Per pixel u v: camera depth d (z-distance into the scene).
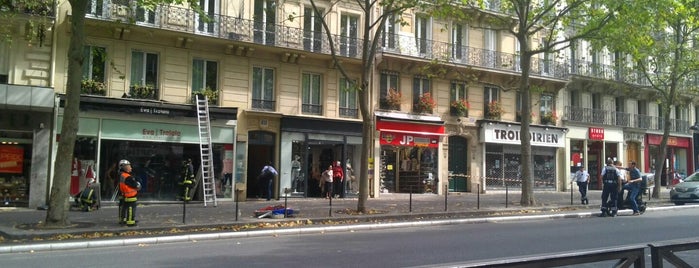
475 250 9.91
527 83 19.98
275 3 22.48
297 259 9.08
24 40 18.03
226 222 13.81
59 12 18.69
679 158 36.44
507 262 3.74
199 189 20.67
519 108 28.72
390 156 26.19
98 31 19.16
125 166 13.23
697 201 21.77
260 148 22.48
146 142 19.89
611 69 31.34
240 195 21.25
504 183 27.97
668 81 26.61
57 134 18.31
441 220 15.41
